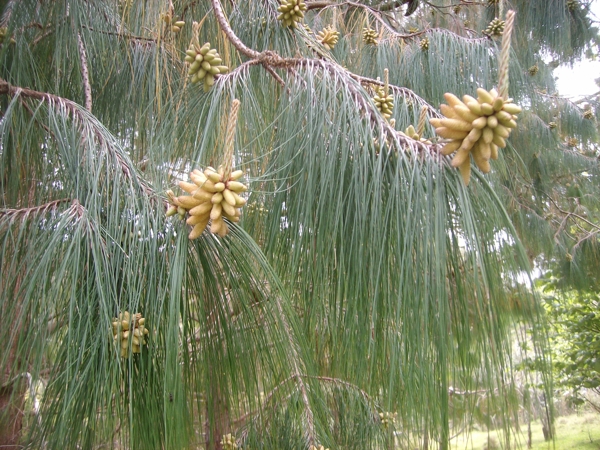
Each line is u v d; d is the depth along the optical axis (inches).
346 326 19.5
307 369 27.7
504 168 39.2
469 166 17.3
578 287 75.3
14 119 24.9
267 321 22.5
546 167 77.9
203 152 24.0
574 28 69.1
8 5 28.0
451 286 18.6
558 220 82.8
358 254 19.2
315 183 20.9
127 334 18.1
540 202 77.6
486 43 42.7
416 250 17.9
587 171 86.1
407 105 29.9
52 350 18.7
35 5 28.6
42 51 30.8
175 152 27.4
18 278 19.6
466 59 40.9
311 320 21.5
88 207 19.6
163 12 30.1
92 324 18.6
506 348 17.7
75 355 17.7
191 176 18.6
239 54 30.1
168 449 18.6
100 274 18.2
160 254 19.9
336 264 20.2
